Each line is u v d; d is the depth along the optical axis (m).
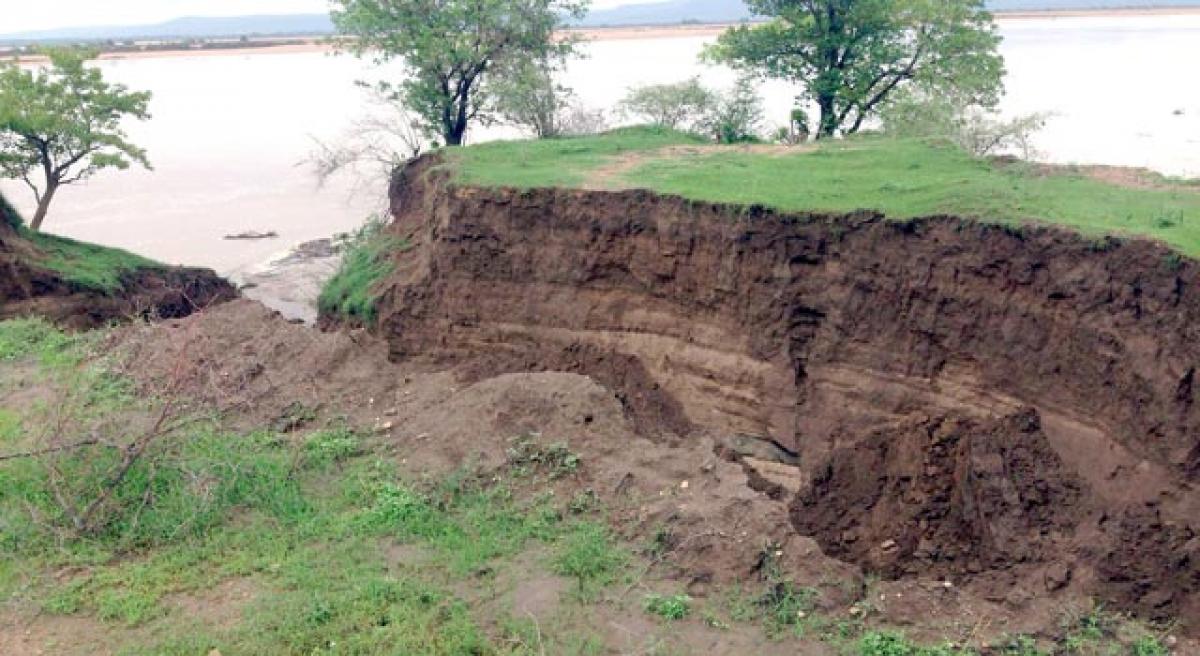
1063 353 11.41
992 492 10.52
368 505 11.66
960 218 12.45
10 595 9.96
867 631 9.28
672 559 10.34
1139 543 9.42
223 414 13.70
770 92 54.75
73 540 10.89
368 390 14.83
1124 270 10.82
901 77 26.19
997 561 10.06
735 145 20.69
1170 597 9.06
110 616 9.68
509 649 9.12
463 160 19.16
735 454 12.86
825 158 17.69
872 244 13.21
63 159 33.25
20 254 24.44
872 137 21.06
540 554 10.59
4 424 13.80
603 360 15.20
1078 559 9.71
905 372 13.05
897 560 10.34
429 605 9.77
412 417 13.77
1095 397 11.03
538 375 13.63
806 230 13.72
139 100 28.78
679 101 27.45
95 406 14.23
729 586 9.93
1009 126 25.34
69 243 26.66
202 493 11.49
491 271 16.41
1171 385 10.13
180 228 36.31
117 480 11.41
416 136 30.14
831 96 26.06
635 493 11.43
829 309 13.67
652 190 15.23
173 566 10.47
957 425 11.77
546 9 27.02
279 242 34.25
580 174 17.00
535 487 11.77
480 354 16.42
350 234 27.95
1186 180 14.55
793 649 9.09
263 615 9.55
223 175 46.72
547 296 16.03
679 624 9.47
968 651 8.88
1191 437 9.94
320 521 11.31
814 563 10.02
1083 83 58.88
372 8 26.36
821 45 25.47
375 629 9.31
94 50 29.03
